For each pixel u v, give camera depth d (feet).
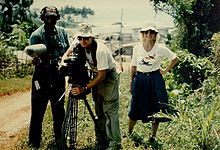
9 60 33.35
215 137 8.96
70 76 9.87
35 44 10.63
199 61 16.92
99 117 11.41
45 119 14.40
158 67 11.15
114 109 10.71
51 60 10.70
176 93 14.47
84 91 9.86
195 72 17.63
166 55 11.09
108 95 10.43
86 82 9.99
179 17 23.48
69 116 10.18
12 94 23.62
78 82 9.78
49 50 10.78
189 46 23.36
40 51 9.89
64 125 10.10
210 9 23.15
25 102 21.45
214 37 16.47
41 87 10.78
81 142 11.39
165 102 11.19
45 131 12.76
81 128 12.81
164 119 11.12
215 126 9.37
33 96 10.89
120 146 11.02
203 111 9.97
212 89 12.50
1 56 31.60
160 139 11.62
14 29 52.31
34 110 10.98
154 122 11.33
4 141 12.61
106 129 10.89
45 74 10.75
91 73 10.80
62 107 11.43
